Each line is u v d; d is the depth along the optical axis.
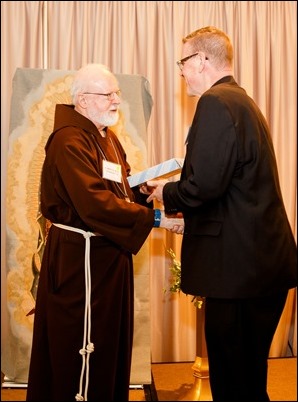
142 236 1.86
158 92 3.11
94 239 1.91
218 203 1.66
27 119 2.51
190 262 1.73
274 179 1.73
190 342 3.21
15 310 2.54
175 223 1.91
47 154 1.93
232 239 1.63
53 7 3.04
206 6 3.14
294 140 3.20
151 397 2.52
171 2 3.08
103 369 1.92
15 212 2.51
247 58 3.11
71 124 1.92
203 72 1.83
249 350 1.73
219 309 1.70
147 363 2.63
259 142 1.67
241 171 1.64
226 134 1.59
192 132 1.72
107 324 1.92
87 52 3.06
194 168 1.60
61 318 1.88
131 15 3.07
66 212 1.91
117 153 2.14
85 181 1.78
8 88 3.03
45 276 1.96
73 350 1.88
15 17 3.02
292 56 3.18
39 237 2.52
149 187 2.18
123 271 1.97
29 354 2.55
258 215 1.64
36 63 3.04
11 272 2.52
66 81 2.54
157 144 3.14
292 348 3.28
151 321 3.16
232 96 1.67
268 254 1.65
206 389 2.44
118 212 1.79
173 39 3.06
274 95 3.16
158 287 3.15
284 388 2.69
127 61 3.02
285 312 3.26
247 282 1.62
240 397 1.71
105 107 1.95
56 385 1.90
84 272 1.89
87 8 3.05
